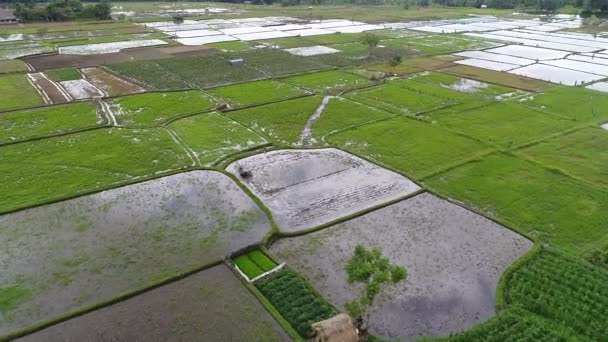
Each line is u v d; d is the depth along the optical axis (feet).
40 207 110.83
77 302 82.07
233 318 78.84
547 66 255.29
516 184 123.44
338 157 140.46
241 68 245.45
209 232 102.89
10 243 97.71
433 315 80.74
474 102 189.26
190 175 127.95
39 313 79.51
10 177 124.26
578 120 169.78
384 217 109.50
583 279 86.79
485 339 74.64
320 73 235.40
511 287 86.28
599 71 244.42
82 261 92.73
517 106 184.75
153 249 96.78
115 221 106.32
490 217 108.37
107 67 244.63
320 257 95.61
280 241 101.09
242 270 91.45
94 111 175.94
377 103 188.44
